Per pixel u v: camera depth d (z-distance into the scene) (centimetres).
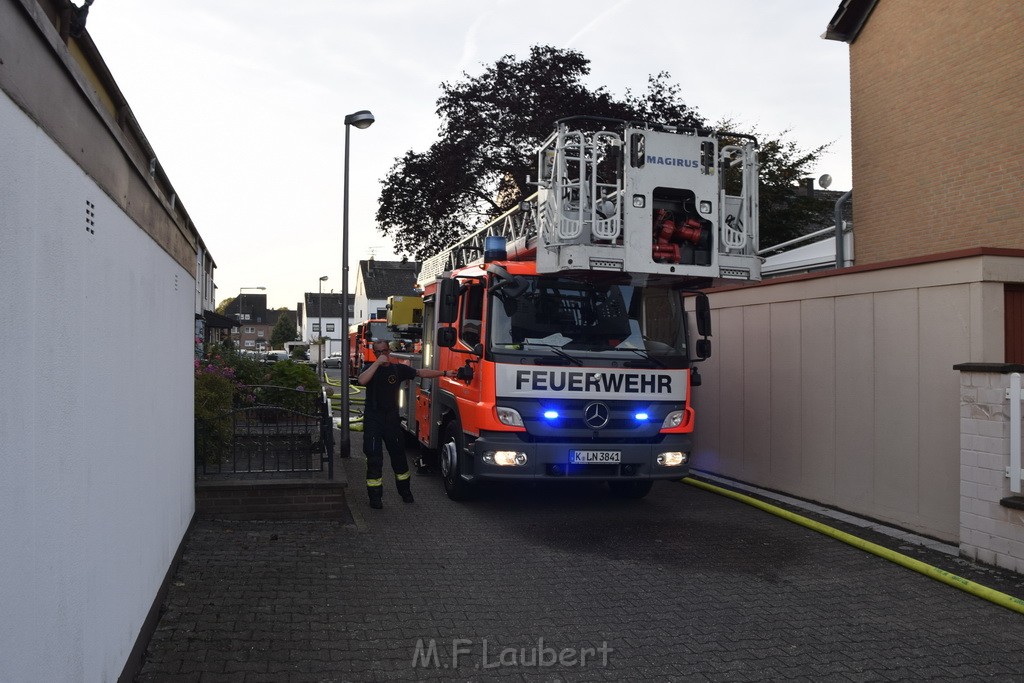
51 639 255
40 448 246
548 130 2028
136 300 410
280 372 1377
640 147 786
